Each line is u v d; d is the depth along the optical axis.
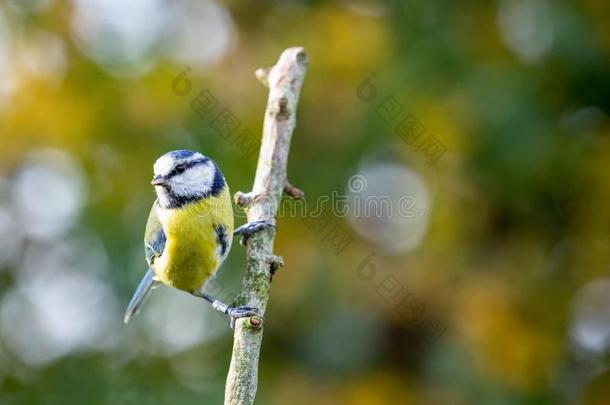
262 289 6.44
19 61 11.23
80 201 11.06
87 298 11.03
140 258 10.70
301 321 10.88
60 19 11.18
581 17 11.12
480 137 10.94
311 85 11.19
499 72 11.06
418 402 10.81
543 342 11.03
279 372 10.89
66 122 11.02
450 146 11.10
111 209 10.84
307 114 11.20
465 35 11.31
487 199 11.37
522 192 11.20
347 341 10.80
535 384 10.95
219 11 11.61
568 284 11.38
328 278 10.88
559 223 11.50
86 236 10.96
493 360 10.87
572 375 11.41
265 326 10.93
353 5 11.62
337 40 11.26
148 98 10.98
